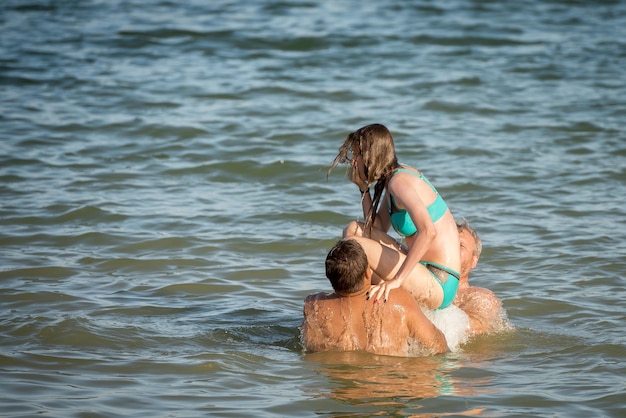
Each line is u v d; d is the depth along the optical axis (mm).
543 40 74250
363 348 21922
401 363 21219
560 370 20766
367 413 18141
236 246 31484
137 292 26766
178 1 90312
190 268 29203
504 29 78188
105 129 48219
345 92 57531
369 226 22875
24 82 58594
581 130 48812
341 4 89188
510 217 34906
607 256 30109
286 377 20203
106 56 67000
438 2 90625
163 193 37906
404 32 76375
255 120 50625
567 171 41281
